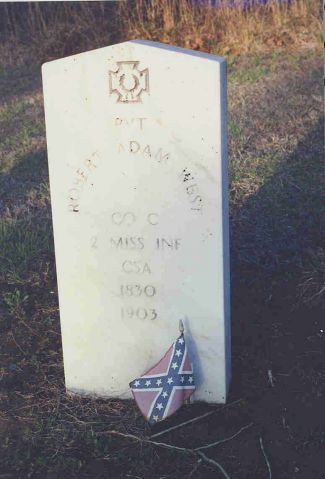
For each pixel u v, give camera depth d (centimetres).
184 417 166
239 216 245
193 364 165
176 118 151
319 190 255
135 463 155
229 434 161
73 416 168
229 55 393
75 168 158
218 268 158
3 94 385
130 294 163
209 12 406
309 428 161
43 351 193
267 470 151
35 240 242
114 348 168
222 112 151
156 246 159
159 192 156
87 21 428
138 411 168
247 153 279
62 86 153
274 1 405
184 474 152
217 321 161
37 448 161
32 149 311
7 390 179
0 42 448
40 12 437
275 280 217
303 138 289
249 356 184
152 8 416
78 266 164
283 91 334
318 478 149
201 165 152
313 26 400
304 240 233
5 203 269
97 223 160
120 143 154
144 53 148
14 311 209
